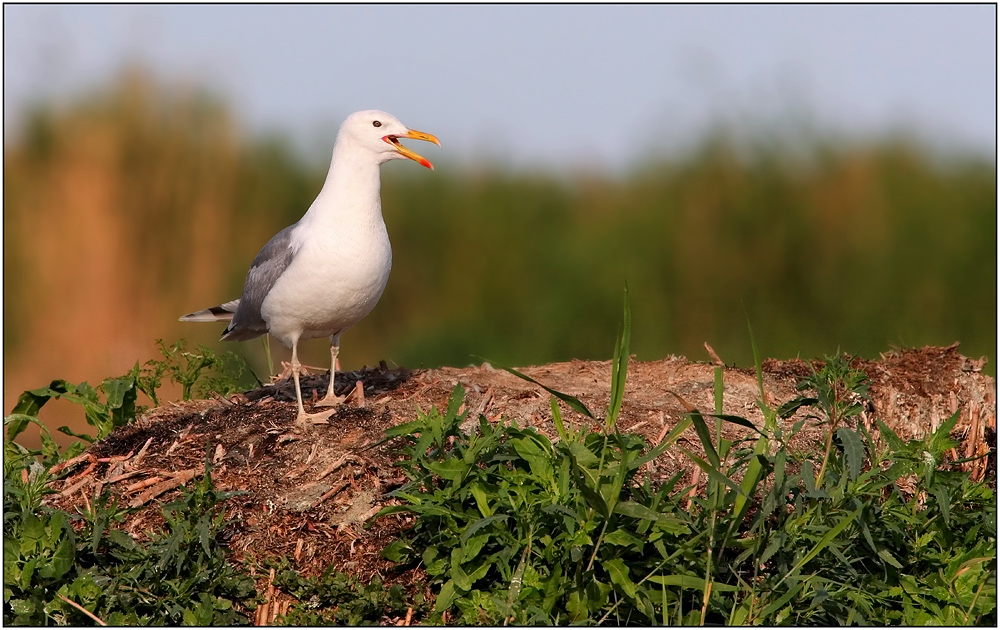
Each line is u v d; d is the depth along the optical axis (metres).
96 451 10.30
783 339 20.36
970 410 11.32
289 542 8.99
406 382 11.62
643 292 22.14
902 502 9.24
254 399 11.80
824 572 8.41
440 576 8.55
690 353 19.77
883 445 10.58
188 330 19.69
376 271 10.89
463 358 20.27
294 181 23.11
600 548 8.08
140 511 9.30
